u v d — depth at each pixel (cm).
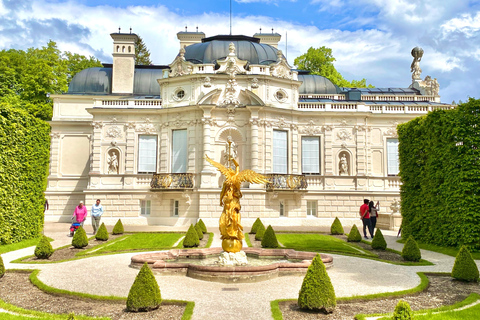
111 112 3438
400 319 761
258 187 3167
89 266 1549
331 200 3441
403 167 2400
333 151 3538
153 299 1005
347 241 2339
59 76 4681
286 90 3478
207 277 1323
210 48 3569
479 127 1850
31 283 1281
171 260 1623
